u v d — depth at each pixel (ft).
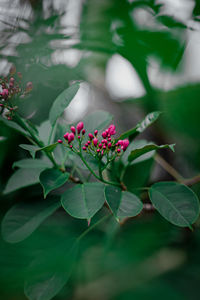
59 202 1.87
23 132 1.75
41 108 2.13
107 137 1.70
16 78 1.94
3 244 1.92
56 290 1.68
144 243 2.26
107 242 2.14
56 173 1.75
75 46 2.08
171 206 1.66
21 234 1.78
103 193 1.67
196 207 1.65
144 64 2.17
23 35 2.01
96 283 2.20
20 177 1.88
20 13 2.01
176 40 2.07
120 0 2.10
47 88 2.10
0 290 1.81
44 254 1.76
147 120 1.82
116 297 2.24
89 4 2.12
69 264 1.75
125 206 1.63
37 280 1.70
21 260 1.88
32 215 1.83
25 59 1.99
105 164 1.80
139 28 2.07
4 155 2.20
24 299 1.82
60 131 1.88
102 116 1.86
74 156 1.79
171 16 2.07
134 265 2.29
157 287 2.32
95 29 2.10
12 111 1.71
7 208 2.24
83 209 1.61
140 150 1.70
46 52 2.04
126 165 1.85
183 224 1.62
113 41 2.11
